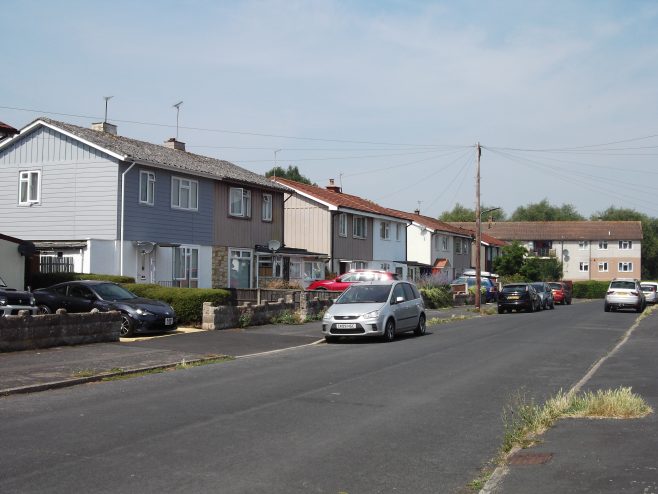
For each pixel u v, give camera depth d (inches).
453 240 2628.0
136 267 1094.4
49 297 794.8
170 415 370.0
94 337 687.1
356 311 773.9
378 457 288.4
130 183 1084.5
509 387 467.8
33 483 248.5
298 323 971.9
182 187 1203.2
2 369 514.3
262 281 1418.6
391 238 2064.5
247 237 1380.4
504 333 914.1
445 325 1071.0
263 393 440.5
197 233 1237.1
